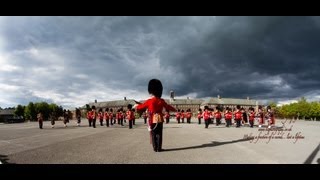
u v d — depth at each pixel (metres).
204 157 8.78
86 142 13.98
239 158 8.47
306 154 9.11
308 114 127.25
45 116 140.75
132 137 17.00
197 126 33.59
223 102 191.38
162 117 10.55
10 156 9.44
